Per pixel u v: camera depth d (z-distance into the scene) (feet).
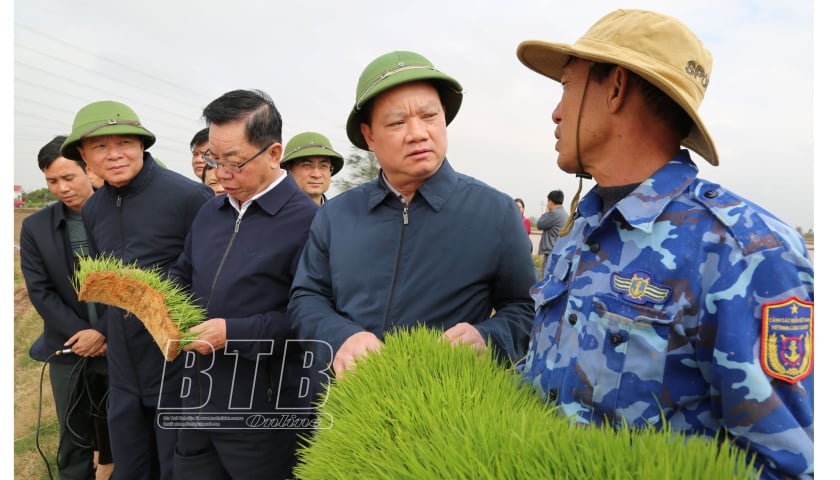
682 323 3.07
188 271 8.30
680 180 3.42
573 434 2.85
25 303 25.54
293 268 7.29
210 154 7.18
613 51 3.48
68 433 10.51
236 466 7.09
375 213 6.01
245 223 7.41
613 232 3.59
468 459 2.83
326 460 3.67
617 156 3.67
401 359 4.36
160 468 8.77
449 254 5.70
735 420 2.83
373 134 5.59
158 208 9.00
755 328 2.85
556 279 4.15
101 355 10.27
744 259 2.91
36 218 10.36
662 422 3.12
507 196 6.08
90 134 8.31
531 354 4.40
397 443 3.35
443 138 5.53
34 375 17.44
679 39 3.47
